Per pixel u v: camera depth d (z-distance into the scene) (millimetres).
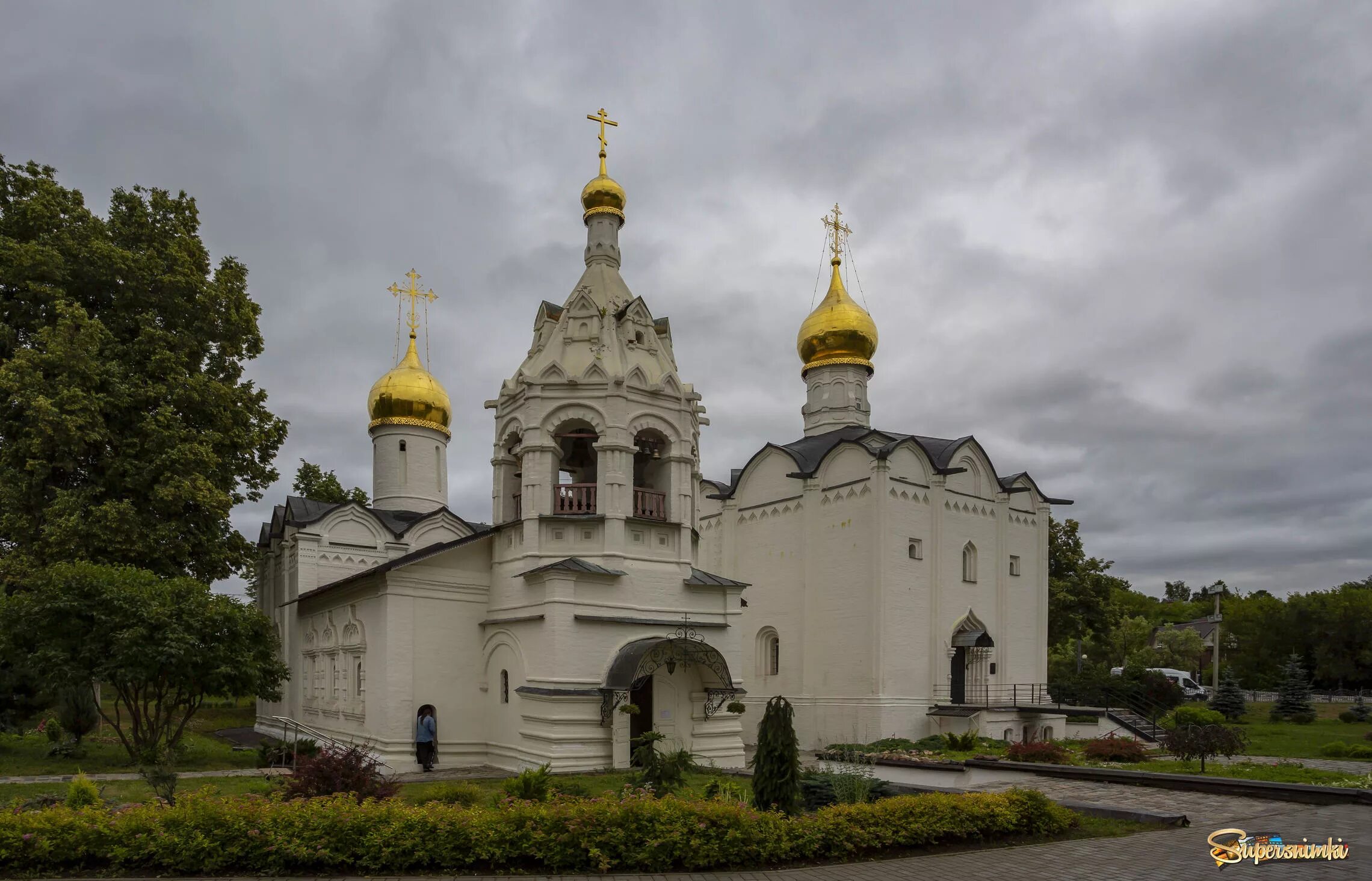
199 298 33156
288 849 11812
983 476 39781
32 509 29656
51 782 19906
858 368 43625
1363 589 94750
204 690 24734
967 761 24656
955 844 14219
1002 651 38656
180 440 30812
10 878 11109
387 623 26438
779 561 39156
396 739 25906
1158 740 36844
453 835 12352
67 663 22844
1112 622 54844
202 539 31234
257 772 23328
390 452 44656
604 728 24562
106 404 29562
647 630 26234
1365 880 11953
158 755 23656
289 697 37500
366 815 12453
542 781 16078
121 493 30344
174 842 11688
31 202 31641
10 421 29906
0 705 30734
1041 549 41750
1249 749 33594
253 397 35406
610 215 31125
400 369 45344
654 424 27969
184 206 35031
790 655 38000
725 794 16000
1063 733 37125
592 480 29844
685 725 26203
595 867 12375
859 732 34406
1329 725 49812
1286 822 16266
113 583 23891
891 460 35875
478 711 27625
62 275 31016
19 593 25859
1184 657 79250
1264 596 106562
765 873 12406
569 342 28562
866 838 13422
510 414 28609
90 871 11539
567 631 24766
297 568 38125
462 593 27922
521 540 27031
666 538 27594
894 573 35250
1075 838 14852
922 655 35781
